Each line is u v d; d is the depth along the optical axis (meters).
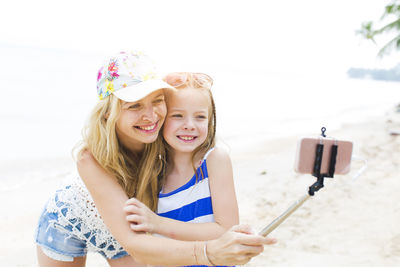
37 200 7.00
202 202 1.89
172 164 2.00
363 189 6.49
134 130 1.80
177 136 1.86
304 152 1.20
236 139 14.96
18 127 16.86
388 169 7.70
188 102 1.82
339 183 6.85
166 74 1.91
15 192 7.50
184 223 1.75
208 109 1.91
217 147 1.97
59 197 2.25
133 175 1.98
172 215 1.94
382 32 18.25
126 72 1.81
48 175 8.93
